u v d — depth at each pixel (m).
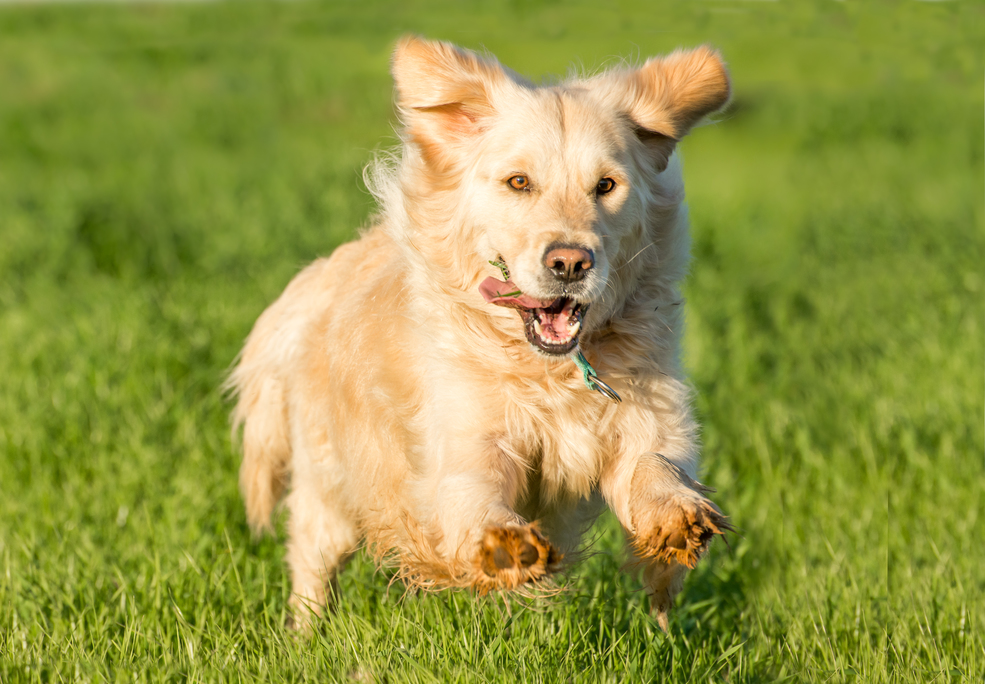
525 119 5.07
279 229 15.81
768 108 30.20
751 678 5.37
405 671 5.10
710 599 6.30
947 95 29.78
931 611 5.84
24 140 27.84
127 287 12.80
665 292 5.41
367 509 5.86
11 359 9.88
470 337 5.15
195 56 39.06
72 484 7.52
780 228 17.64
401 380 5.38
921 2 28.56
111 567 6.38
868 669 5.32
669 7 25.66
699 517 4.49
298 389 6.36
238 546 7.01
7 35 44.22
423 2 42.12
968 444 8.41
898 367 10.28
